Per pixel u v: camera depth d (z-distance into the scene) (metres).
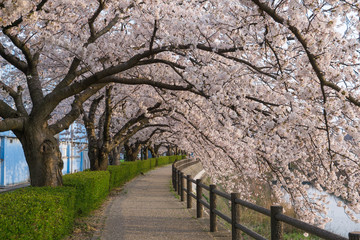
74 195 6.21
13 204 4.27
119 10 7.32
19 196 4.86
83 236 5.84
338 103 4.59
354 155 5.48
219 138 8.29
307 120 4.63
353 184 5.97
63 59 8.50
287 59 5.07
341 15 4.90
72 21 7.44
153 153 33.84
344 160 5.42
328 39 4.57
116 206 9.37
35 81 7.32
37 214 4.19
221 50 5.75
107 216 7.85
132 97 10.66
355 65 5.15
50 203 4.72
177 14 6.67
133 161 22.00
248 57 5.44
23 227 3.87
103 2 6.49
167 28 6.79
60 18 7.39
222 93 5.64
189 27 5.93
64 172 19.09
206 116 7.49
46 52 7.50
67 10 7.61
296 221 3.39
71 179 7.57
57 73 10.34
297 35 4.04
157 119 15.85
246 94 5.99
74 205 6.71
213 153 10.38
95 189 8.48
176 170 13.73
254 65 5.55
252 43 5.57
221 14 5.41
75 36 8.41
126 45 8.02
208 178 27.12
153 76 7.99
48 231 4.60
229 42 5.96
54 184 6.77
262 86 6.21
